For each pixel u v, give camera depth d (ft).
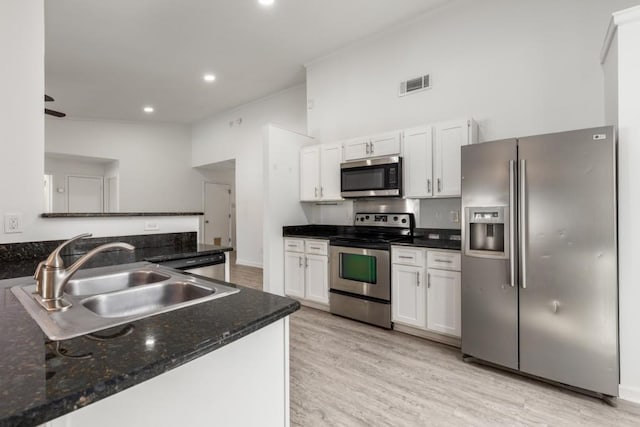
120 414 2.21
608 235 5.98
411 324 9.16
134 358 2.10
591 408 5.92
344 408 5.95
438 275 8.60
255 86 16.85
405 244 9.21
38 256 6.14
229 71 14.94
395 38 11.52
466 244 7.68
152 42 12.24
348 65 12.91
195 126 24.23
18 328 2.61
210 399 2.75
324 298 11.36
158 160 23.61
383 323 9.73
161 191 23.70
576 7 8.24
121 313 3.92
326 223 13.80
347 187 11.36
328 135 13.64
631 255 5.90
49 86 16.35
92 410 2.07
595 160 6.08
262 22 11.00
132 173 22.74
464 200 7.70
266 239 12.23
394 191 10.10
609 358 5.99
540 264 6.65
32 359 2.06
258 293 3.68
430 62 10.71
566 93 8.40
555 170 6.47
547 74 8.65
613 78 6.53
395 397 6.30
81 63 13.91
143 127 23.15
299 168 13.47
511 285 6.97
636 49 5.87
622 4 7.72
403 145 10.28
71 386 1.76
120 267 5.33
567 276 6.37
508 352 7.08
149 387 2.36
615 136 6.11
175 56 13.39
